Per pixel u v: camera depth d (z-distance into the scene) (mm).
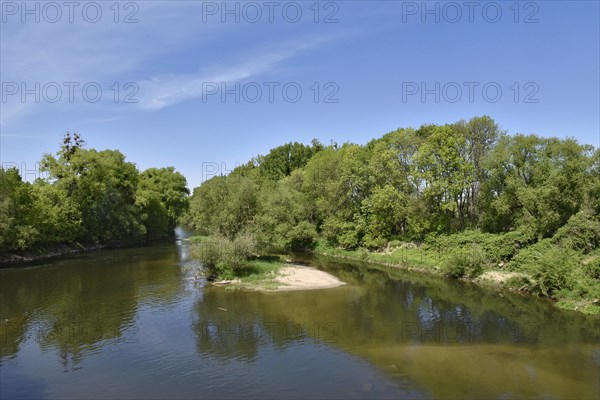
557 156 41031
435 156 51562
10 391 17828
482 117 50781
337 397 17172
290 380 18750
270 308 30406
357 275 43719
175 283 38969
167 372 19688
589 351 21547
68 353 22016
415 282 39875
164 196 95250
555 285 31469
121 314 28938
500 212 43562
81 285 38188
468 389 17734
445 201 50312
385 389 17844
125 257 57188
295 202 60312
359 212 60188
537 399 16797
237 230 46562
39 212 56312
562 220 39844
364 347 22719
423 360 20859
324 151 79438
